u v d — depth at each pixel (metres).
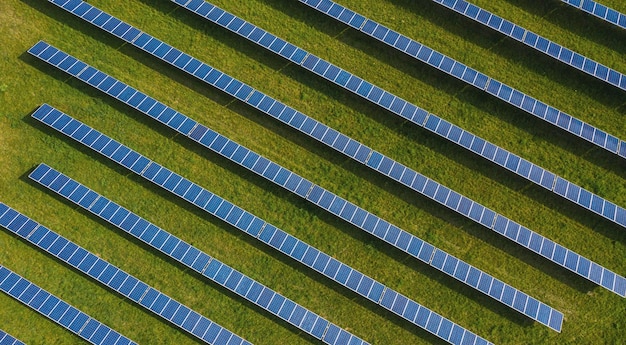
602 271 19.38
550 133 21.30
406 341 19.89
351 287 19.81
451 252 20.53
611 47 22.16
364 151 21.08
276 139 21.88
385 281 20.38
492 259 20.38
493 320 19.84
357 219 20.41
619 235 20.19
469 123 21.66
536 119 21.41
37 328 20.17
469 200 20.44
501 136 21.44
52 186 20.89
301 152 21.69
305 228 20.95
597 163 20.92
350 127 21.92
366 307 20.20
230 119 22.14
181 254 20.38
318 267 20.08
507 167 20.55
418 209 20.92
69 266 20.73
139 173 21.02
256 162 21.12
